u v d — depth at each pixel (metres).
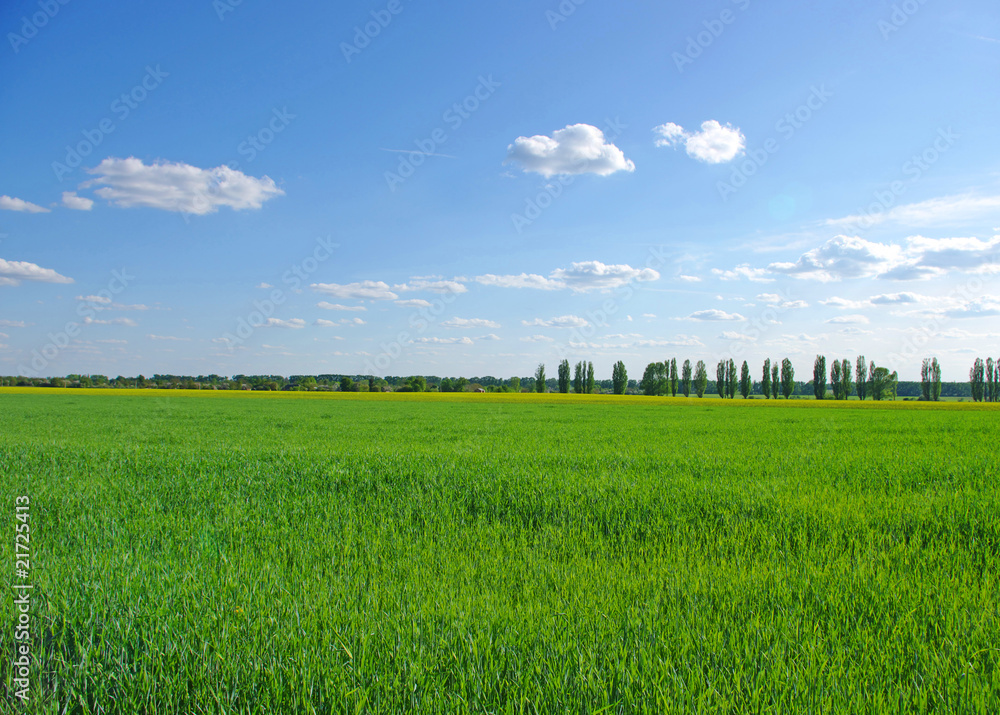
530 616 3.18
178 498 6.84
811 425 21.17
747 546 4.86
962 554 4.53
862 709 2.34
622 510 6.13
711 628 3.07
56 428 18.72
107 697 2.46
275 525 5.70
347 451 11.14
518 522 5.93
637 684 2.49
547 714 2.34
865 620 3.26
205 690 2.45
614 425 20.94
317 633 2.91
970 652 2.82
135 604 3.31
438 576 4.08
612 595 3.61
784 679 2.55
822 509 5.88
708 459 10.23
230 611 3.17
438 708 2.34
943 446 12.79
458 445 12.91
